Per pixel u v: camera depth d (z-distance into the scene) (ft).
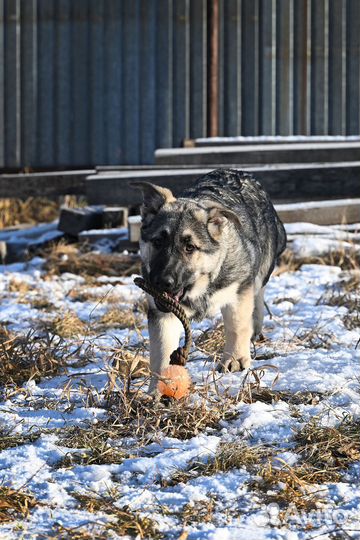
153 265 22.27
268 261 28.12
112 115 67.92
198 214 22.71
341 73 69.31
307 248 41.52
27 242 46.96
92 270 41.45
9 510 15.79
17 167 67.82
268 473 16.96
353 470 17.42
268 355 25.96
